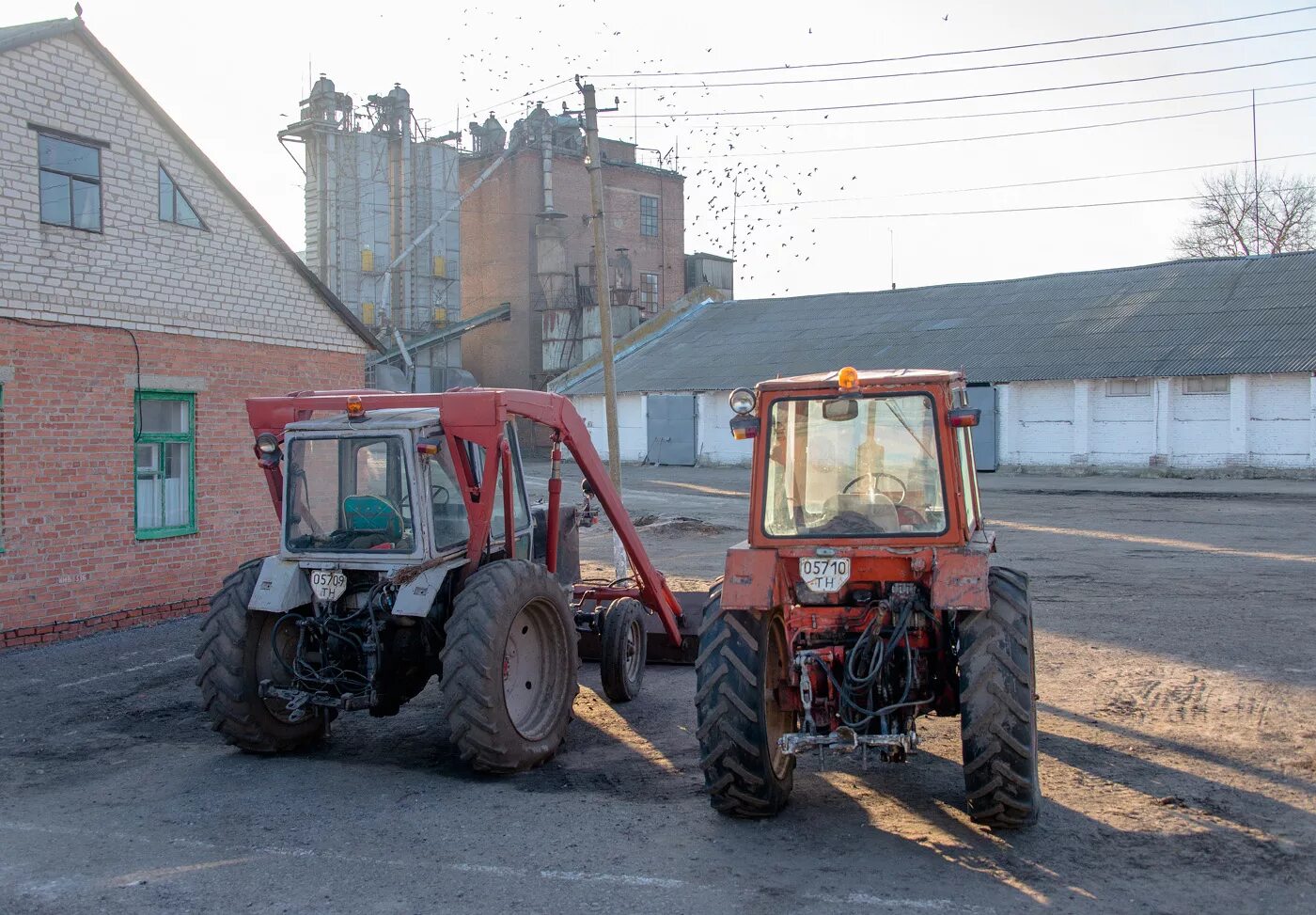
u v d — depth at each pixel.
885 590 6.18
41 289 11.39
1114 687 8.54
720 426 38.81
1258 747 6.96
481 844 5.68
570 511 9.92
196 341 13.26
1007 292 40.09
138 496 12.59
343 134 42.50
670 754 7.38
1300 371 27.78
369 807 6.34
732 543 19.64
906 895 4.89
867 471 6.07
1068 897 4.83
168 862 5.51
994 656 5.56
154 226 12.77
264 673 7.42
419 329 44.22
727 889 5.02
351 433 7.28
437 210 44.91
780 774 6.07
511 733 6.83
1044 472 32.38
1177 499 25.16
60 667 10.30
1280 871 5.05
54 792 6.71
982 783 5.50
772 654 6.17
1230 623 10.90
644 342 47.22
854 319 41.81
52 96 11.58
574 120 50.62
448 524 7.53
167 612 12.80
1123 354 31.58
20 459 11.15
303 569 7.39
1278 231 56.91
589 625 8.86
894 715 6.00
